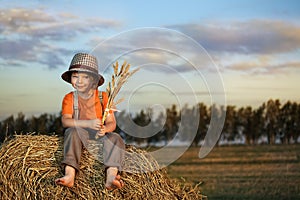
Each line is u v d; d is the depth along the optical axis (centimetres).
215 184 996
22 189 542
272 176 1009
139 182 558
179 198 587
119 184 528
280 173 1022
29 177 542
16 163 550
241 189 984
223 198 977
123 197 548
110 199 539
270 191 978
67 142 534
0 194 548
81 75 557
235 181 1005
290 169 1029
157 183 571
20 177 544
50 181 540
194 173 997
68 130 540
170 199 575
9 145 565
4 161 554
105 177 540
